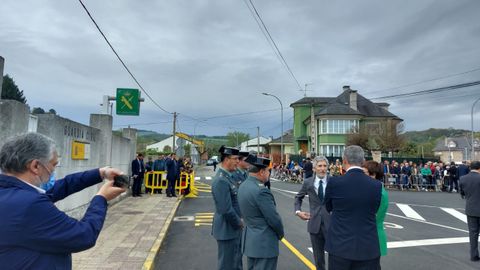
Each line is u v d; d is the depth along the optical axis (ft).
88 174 8.46
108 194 7.77
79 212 31.86
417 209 49.57
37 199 6.52
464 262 23.25
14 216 6.23
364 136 134.92
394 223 38.14
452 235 32.07
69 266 7.07
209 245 26.91
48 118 25.77
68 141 29.60
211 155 336.49
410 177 85.10
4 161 6.88
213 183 16.56
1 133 18.65
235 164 16.93
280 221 13.60
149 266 19.84
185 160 76.79
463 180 24.36
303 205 50.03
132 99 53.26
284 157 157.99
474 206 23.47
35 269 6.36
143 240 25.91
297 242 27.96
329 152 153.89
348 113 153.17
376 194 12.50
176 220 36.94
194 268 21.38
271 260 13.61
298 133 185.37
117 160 49.98
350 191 12.49
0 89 19.19
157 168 59.57
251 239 13.70
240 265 16.97
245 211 13.97
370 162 16.52
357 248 12.12
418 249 26.61
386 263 22.77
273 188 80.02
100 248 23.47
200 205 48.65
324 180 17.85
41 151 7.07
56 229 6.51
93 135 37.11
